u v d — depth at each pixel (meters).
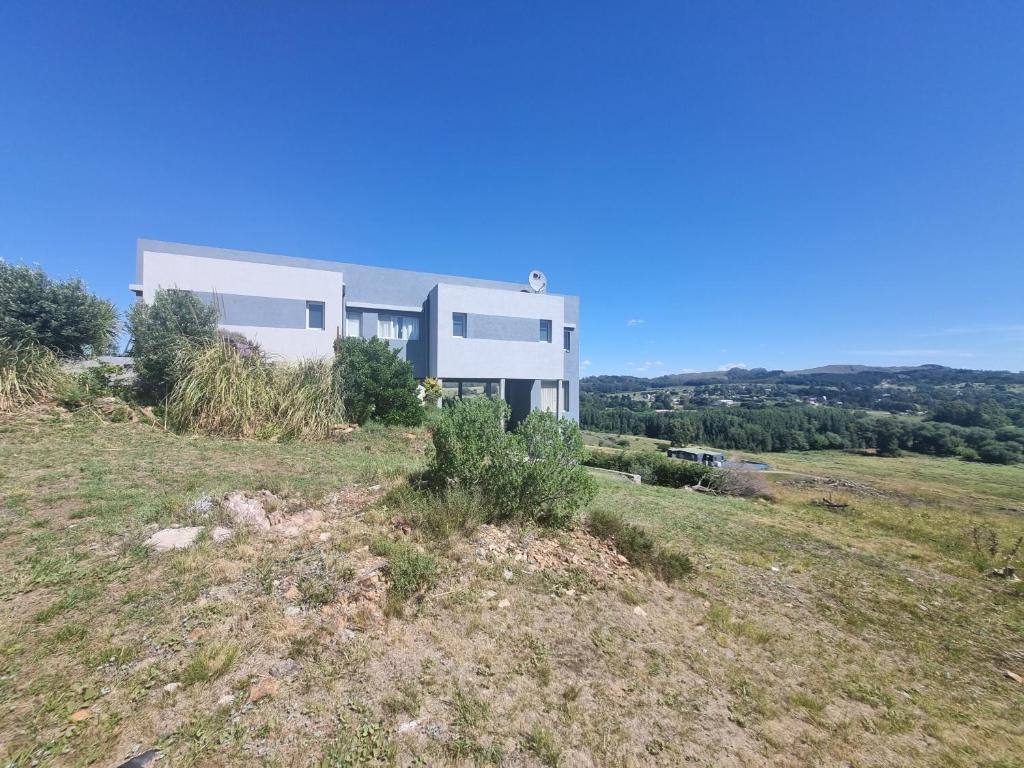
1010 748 2.79
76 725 1.90
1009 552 8.69
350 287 17.73
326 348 15.02
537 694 2.53
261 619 2.77
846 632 4.21
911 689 3.37
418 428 11.73
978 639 4.44
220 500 4.43
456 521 4.54
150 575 3.13
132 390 9.23
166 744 1.87
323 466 6.93
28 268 9.28
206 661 2.31
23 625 2.49
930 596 5.50
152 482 5.18
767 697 2.93
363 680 2.41
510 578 3.85
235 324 13.91
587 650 3.05
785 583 5.29
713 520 8.00
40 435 6.77
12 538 3.52
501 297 18.73
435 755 2.01
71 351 9.76
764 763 2.33
